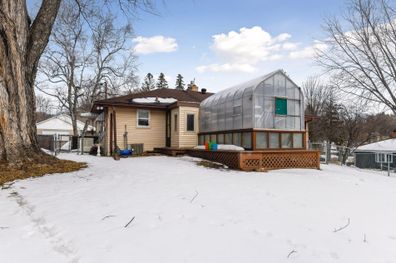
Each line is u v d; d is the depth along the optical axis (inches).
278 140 497.0
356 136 1124.5
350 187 343.6
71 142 876.6
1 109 324.2
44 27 393.1
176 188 272.2
